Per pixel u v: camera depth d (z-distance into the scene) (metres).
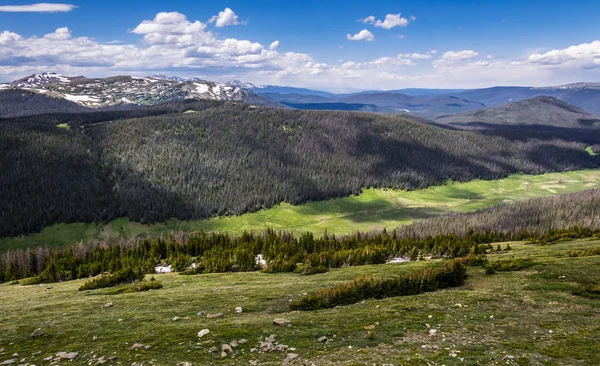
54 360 21.86
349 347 20.88
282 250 91.88
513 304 28.31
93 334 26.41
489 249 79.00
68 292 53.31
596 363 17.33
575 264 40.00
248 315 30.88
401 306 29.03
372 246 85.69
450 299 30.58
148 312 33.00
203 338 23.55
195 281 58.00
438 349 19.91
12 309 39.59
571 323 23.19
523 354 18.78
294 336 23.16
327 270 62.47
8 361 22.30
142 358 21.03
